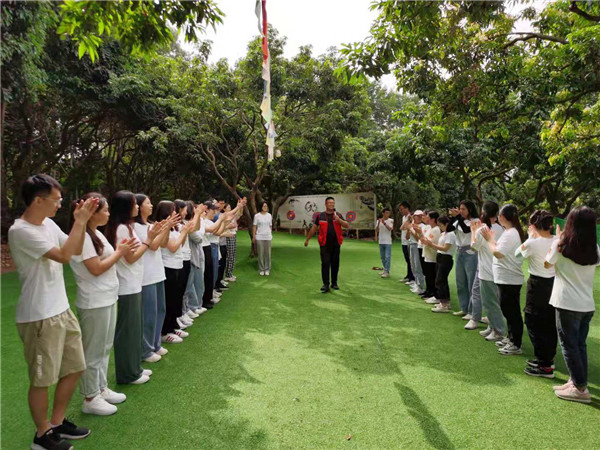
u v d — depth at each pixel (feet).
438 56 15.34
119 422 7.56
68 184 37.50
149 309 10.28
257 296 18.30
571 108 18.79
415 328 13.58
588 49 13.06
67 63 24.11
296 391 8.87
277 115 27.55
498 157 30.96
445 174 32.81
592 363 10.62
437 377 9.67
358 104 29.27
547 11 16.55
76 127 33.22
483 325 13.75
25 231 6.11
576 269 8.43
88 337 7.64
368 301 17.47
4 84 16.81
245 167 35.09
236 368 10.12
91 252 7.35
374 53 11.88
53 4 13.00
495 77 15.71
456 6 12.03
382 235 23.24
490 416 7.88
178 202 13.65
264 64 10.73
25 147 31.58
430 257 17.16
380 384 9.26
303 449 6.79
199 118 27.17
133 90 26.58
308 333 13.00
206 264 15.85
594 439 7.11
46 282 6.36
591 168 24.00
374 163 36.76
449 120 17.94
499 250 10.85
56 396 6.83
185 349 11.44
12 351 10.77
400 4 10.77
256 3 9.72
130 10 8.70
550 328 9.57
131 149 40.22
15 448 6.68
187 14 9.00
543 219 9.62
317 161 32.32
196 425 7.48
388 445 6.91
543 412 8.04
